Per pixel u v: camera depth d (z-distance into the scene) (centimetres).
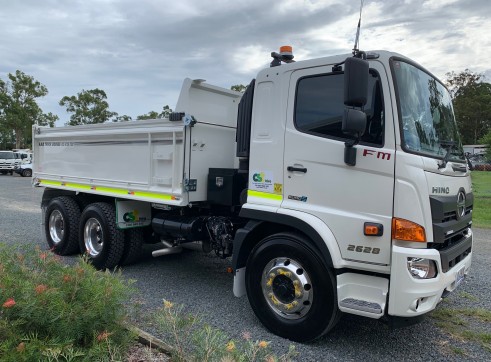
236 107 577
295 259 390
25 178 2984
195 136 514
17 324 267
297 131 397
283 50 454
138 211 621
